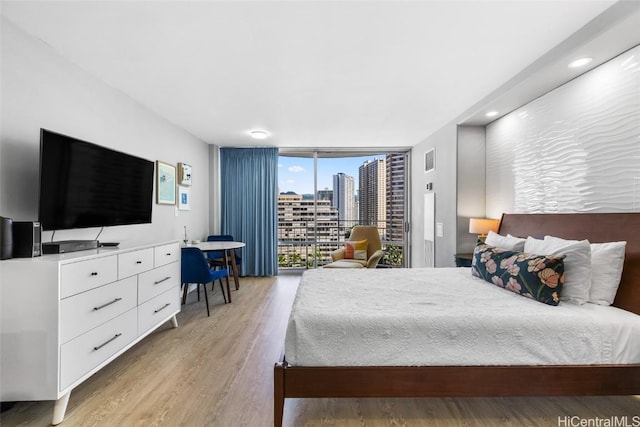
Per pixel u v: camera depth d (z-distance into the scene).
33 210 2.07
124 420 1.65
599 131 2.25
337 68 2.52
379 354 1.59
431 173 4.66
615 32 1.81
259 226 5.46
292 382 1.58
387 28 1.97
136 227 3.23
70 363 1.70
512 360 1.58
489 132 3.72
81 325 1.78
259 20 1.88
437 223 4.42
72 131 2.39
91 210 2.31
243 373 2.14
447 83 2.81
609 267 1.90
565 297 1.90
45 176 1.91
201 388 1.95
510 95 2.84
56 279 1.62
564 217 2.49
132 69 2.52
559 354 1.57
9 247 1.65
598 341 1.58
